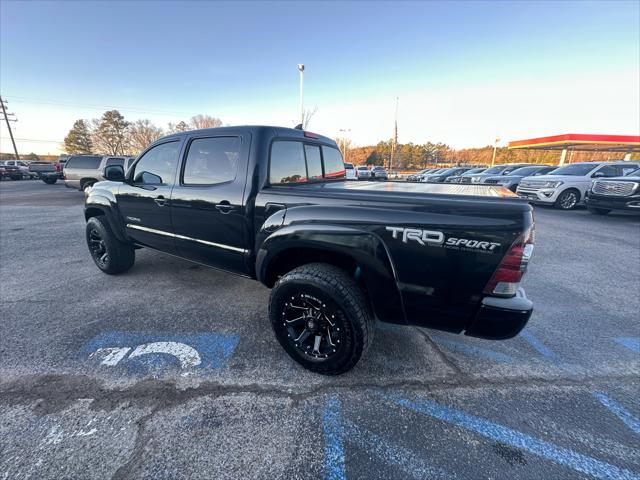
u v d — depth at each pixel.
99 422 1.74
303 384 2.08
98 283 3.72
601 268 4.44
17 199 12.58
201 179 2.72
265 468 1.51
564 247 5.55
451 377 2.17
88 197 3.87
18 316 2.90
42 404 1.85
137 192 3.25
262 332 2.69
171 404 1.88
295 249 2.20
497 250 1.60
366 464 1.54
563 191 10.20
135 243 3.62
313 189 2.22
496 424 1.78
